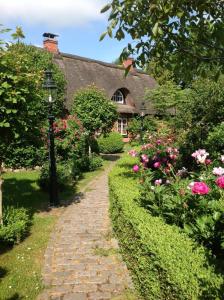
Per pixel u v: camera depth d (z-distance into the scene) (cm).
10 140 541
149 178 497
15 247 507
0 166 547
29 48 1538
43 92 695
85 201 810
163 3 354
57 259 465
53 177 761
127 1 362
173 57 422
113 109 1572
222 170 379
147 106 2586
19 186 955
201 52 415
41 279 406
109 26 373
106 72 2550
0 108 489
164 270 267
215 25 384
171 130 1029
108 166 1427
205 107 911
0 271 428
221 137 652
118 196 493
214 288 222
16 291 378
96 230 590
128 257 420
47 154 1126
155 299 293
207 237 326
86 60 2492
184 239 321
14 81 496
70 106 1811
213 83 903
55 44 2317
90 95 1502
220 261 280
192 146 720
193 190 348
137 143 2038
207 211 362
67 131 1139
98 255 478
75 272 425
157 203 429
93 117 1471
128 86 2633
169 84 2094
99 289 381
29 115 543
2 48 514
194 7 381
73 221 645
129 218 404
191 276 242
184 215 375
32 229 593
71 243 526
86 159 1285
